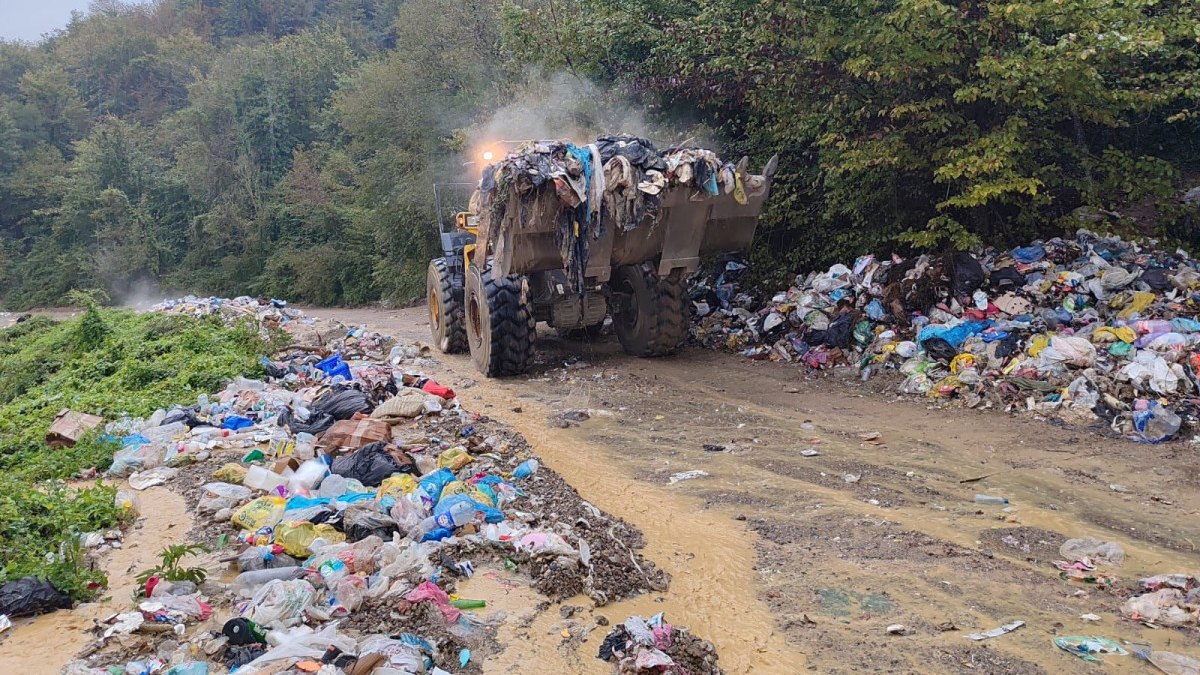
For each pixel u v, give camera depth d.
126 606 5.09
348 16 66.81
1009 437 8.00
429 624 4.67
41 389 12.67
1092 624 4.77
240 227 42.66
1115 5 10.29
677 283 11.61
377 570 5.25
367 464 7.06
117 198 46.47
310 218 37.28
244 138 44.44
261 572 5.17
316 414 8.95
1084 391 8.42
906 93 11.29
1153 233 11.69
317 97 46.41
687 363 11.75
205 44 68.19
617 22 15.11
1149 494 6.57
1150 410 7.78
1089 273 10.28
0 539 5.67
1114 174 11.23
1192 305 9.33
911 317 10.88
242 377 10.94
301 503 6.25
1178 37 10.55
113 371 13.02
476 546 5.62
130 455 7.91
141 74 69.12
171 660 4.40
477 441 8.02
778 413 9.23
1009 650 4.52
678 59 13.98
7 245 52.81
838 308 11.65
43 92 60.50
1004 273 10.64
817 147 13.06
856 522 6.23
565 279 10.91
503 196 9.32
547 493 6.85
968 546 5.78
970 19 10.62
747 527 6.24
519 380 11.14
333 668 4.05
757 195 10.86
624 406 9.68
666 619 4.96
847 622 4.87
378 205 30.12
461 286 12.87
